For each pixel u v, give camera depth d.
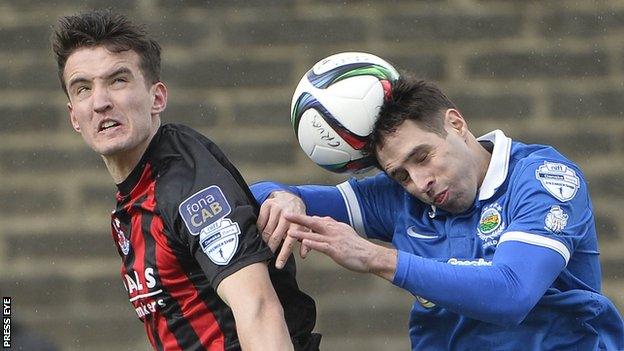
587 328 12.89
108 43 11.92
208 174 11.76
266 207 12.23
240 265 11.36
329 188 14.04
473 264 12.59
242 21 22.27
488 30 22.28
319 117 12.62
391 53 22.22
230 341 11.86
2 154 22.22
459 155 12.55
